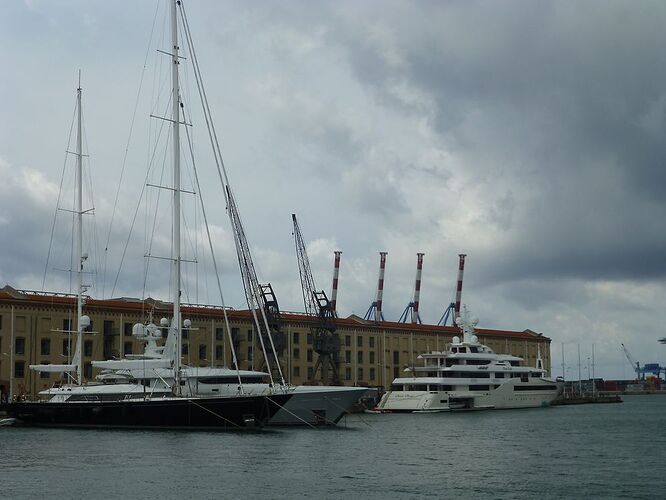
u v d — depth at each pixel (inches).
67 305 4596.5
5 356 4323.3
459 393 5398.6
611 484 1924.2
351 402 3464.6
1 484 1811.0
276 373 5329.7
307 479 1927.9
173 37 3166.8
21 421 3129.9
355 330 6328.7
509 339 7539.4
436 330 6958.7
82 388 3107.8
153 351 3253.0
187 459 2209.6
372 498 1708.9
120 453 2313.0
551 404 6171.3
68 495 1690.5
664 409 6264.8
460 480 1964.8
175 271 3095.5
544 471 2139.5
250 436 2805.1
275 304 5398.6
